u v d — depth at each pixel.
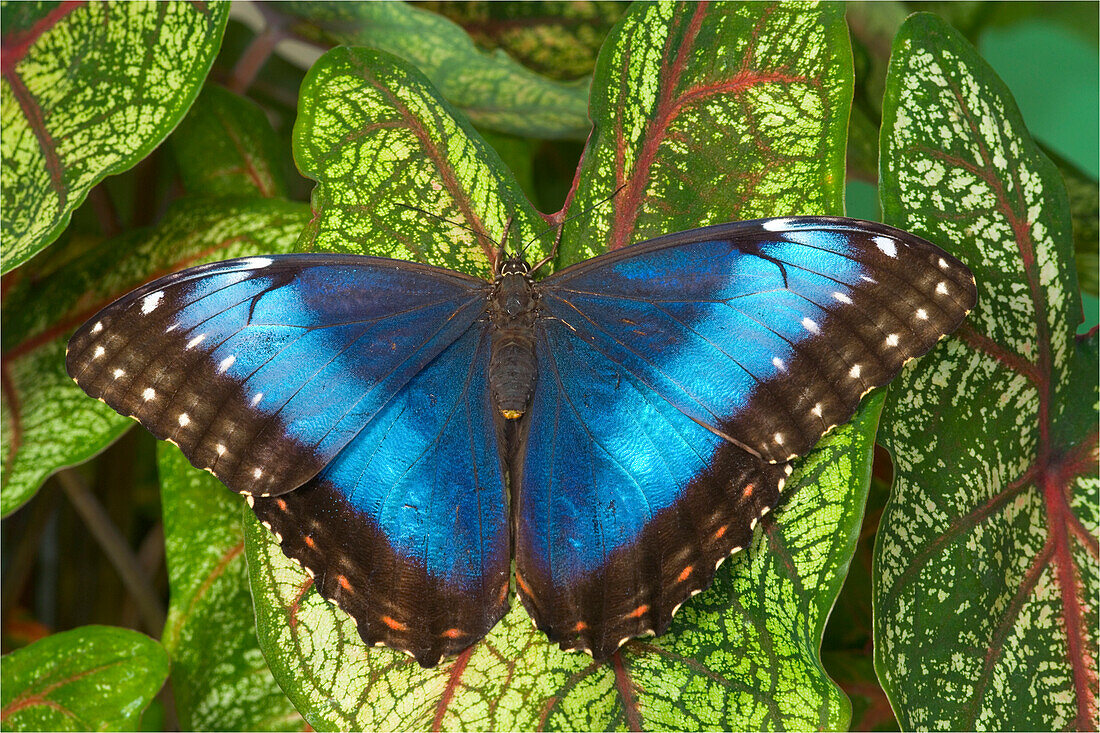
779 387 0.42
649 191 0.43
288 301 0.43
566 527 0.42
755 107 0.43
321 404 0.43
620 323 0.43
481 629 0.42
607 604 0.42
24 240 0.42
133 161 0.43
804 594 0.41
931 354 0.42
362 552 0.42
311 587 0.42
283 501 0.42
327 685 0.42
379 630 0.42
